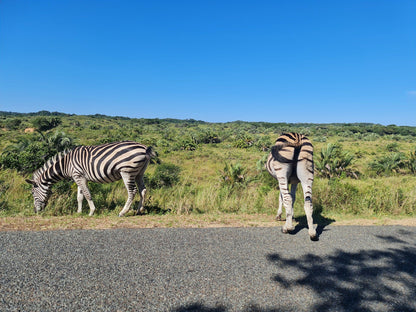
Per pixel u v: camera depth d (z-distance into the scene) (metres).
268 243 3.79
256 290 2.57
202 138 57.97
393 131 98.62
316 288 2.66
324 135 80.75
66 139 16.39
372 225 5.06
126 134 64.50
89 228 4.18
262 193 8.21
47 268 2.77
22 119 99.06
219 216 5.61
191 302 2.34
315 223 5.21
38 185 5.94
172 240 3.71
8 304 2.17
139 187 6.03
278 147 4.32
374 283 2.81
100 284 2.53
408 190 9.70
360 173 19.89
